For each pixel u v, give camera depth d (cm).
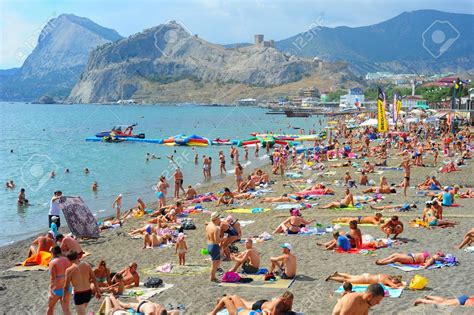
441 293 1270
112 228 2441
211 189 3675
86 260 1844
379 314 1142
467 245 1736
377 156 4978
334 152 5116
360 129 8925
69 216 2175
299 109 19738
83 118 16738
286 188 3397
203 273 1571
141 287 1443
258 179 3612
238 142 7244
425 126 7525
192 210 2705
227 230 1723
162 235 2062
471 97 8988
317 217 2362
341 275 1411
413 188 3127
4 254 2047
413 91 14338
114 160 5809
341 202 2597
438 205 2123
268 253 1773
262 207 2753
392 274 1450
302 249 1798
